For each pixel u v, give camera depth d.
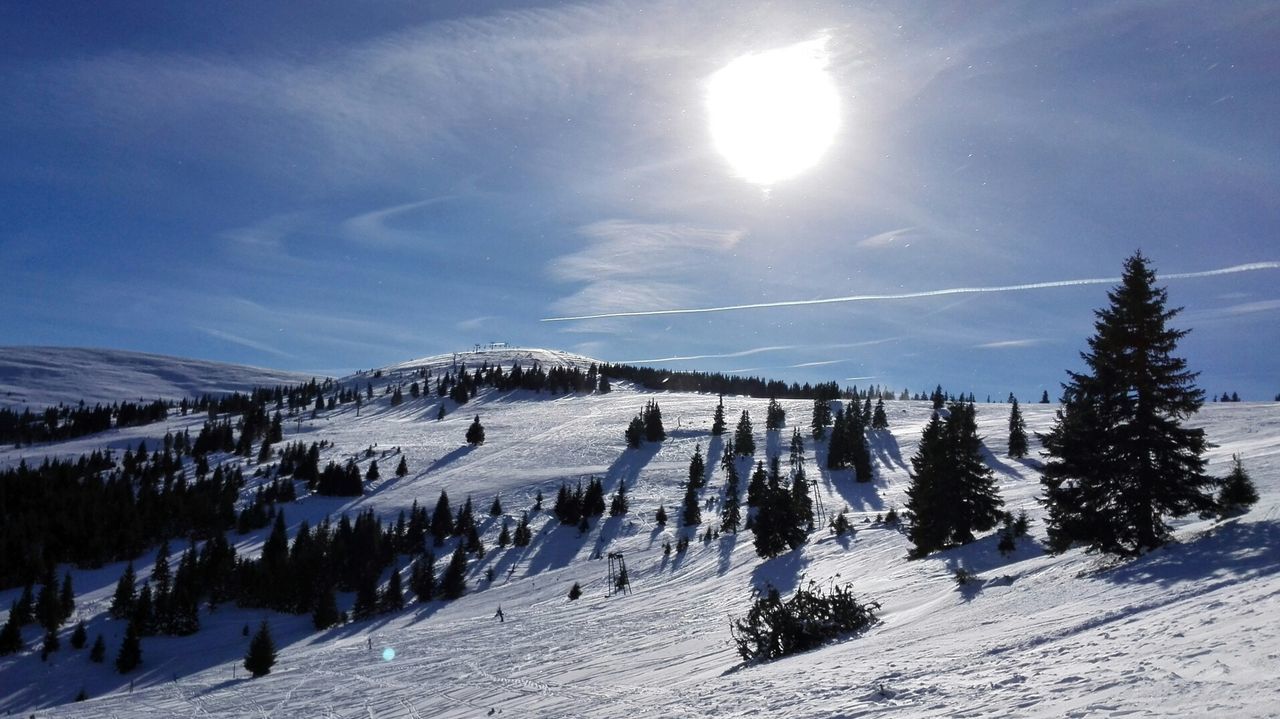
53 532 89.56
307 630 64.44
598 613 42.78
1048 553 25.72
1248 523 18.33
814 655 16.94
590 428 153.62
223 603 73.62
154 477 119.19
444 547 86.56
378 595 69.75
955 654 12.31
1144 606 12.73
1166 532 21.44
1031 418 122.25
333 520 99.94
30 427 192.88
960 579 23.25
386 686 29.38
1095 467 21.69
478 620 50.59
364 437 160.00
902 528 49.25
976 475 38.91
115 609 68.44
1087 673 8.66
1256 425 75.94
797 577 41.25
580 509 92.06
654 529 86.44
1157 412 22.08
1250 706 6.03
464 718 20.30
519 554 81.88
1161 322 21.50
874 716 9.27
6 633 60.06
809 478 102.75
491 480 114.81
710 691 14.60
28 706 49.78
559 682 23.36
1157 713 6.50
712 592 43.44
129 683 52.59
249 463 136.25
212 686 39.28
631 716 13.80
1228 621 9.63
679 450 129.38
